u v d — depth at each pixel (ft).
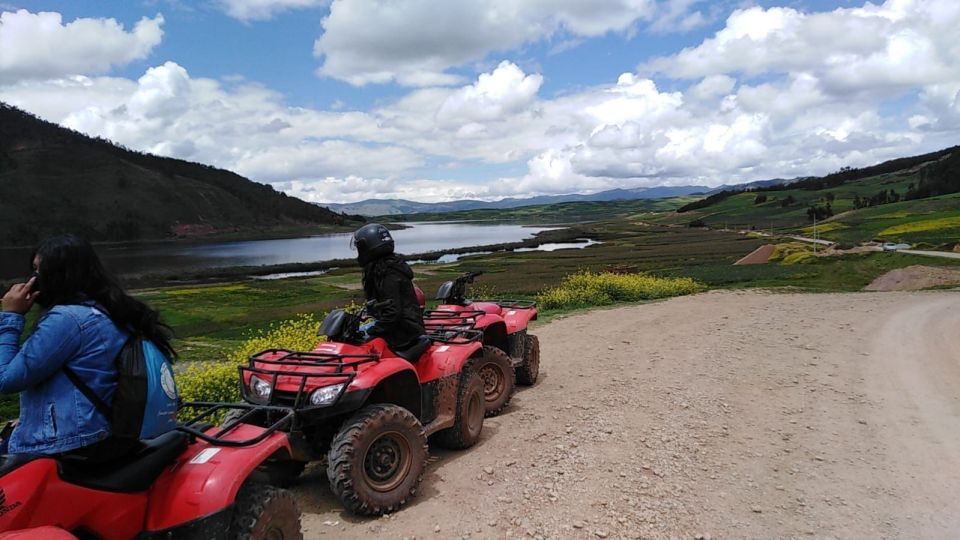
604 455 19.39
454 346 20.44
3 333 9.53
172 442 11.04
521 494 16.66
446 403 19.52
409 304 18.65
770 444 20.70
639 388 27.63
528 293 90.68
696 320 48.11
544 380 29.91
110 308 10.08
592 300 64.54
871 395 26.89
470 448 20.43
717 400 25.72
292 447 15.64
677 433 21.50
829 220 343.67
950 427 22.68
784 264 139.13
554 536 14.43
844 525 15.19
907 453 20.03
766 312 52.60
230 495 10.84
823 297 66.28
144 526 10.65
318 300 107.04
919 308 55.57
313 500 16.69
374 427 15.38
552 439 21.01
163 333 10.87
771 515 15.61
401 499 15.84
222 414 22.39
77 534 9.86
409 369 17.47
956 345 38.47
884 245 173.27
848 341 39.14
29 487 9.02
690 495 16.62
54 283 9.84
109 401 9.82
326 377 15.61
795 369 31.50
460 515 15.55
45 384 9.60
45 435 9.46
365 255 18.75
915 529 15.05
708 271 120.98
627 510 15.67
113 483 10.00
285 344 29.94
